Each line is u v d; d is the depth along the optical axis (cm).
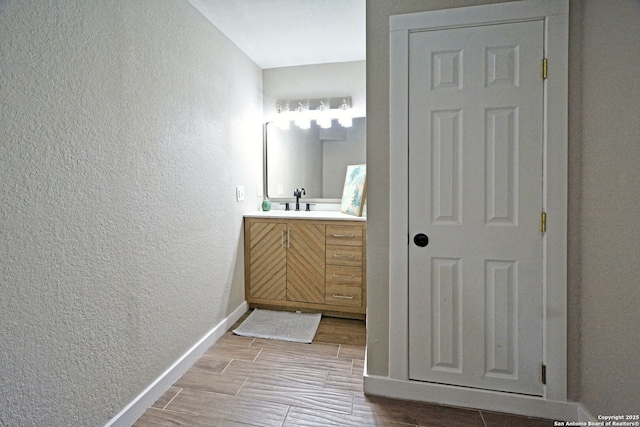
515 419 154
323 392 175
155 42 170
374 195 170
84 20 128
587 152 142
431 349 167
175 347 189
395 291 169
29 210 110
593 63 137
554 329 152
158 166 173
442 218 162
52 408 118
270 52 282
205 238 221
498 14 151
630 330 120
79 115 127
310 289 274
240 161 275
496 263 158
